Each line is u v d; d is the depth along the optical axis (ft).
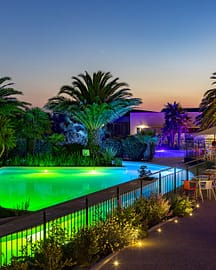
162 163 98.84
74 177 78.54
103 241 22.52
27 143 105.50
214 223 29.96
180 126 187.62
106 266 19.86
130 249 22.88
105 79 114.01
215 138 90.17
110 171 89.61
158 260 20.80
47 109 113.29
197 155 88.74
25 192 56.95
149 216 29.96
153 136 111.65
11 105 104.88
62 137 107.24
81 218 30.07
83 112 109.09
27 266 18.53
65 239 22.18
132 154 110.22
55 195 54.08
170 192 43.93
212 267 19.67
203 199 40.91
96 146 104.53
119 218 26.58
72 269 19.77
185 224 29.71
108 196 40.47
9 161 95.30
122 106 111.24
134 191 40.65
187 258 21.17
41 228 27.02
